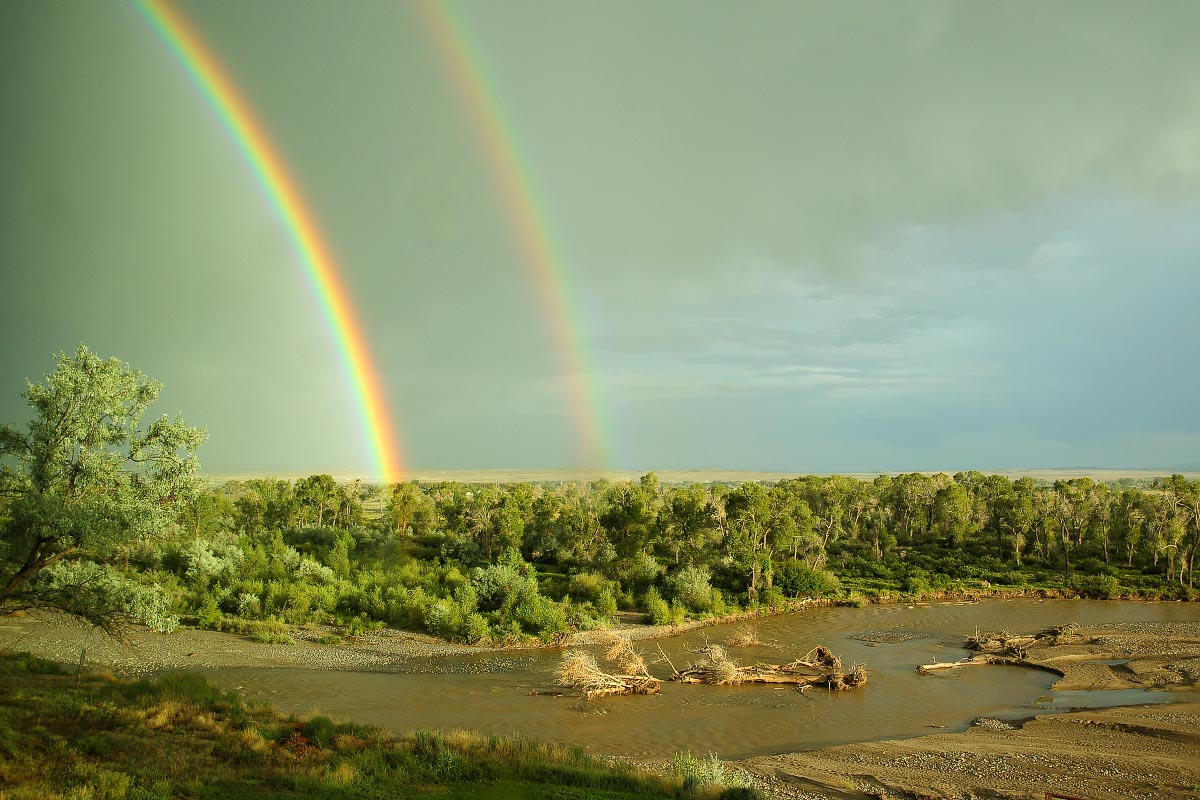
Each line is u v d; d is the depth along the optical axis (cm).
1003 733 3850
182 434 2966
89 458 2800
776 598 8400
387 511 12138
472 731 3644
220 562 7025
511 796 2069
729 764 3256
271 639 5734
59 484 2806
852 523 12938
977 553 11638
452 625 6284
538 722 3991
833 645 6512
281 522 11069
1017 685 5094
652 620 7288
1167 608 8412
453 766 2305
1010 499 11438
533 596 6950
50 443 2784
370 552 9100
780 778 3069
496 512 10325
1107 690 4866
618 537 9244
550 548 10056
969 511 12400
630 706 4431
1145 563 10619
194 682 3067
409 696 4422
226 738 2381
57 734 2153
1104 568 10250
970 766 3225
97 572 2830
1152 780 2995
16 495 2766
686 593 7988
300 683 4581
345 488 13238
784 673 5153
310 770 2122
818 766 3244
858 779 3061
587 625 6738
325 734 2564
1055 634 6594
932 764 3269
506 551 9150
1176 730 3703
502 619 6575
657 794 2272
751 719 4197
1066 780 3012
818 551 10412
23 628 5291
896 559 11056
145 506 2802
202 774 1964
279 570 7256
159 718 2484
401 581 7744
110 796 1689
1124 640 6359
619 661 5000
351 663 5284
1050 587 9450
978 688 5009
